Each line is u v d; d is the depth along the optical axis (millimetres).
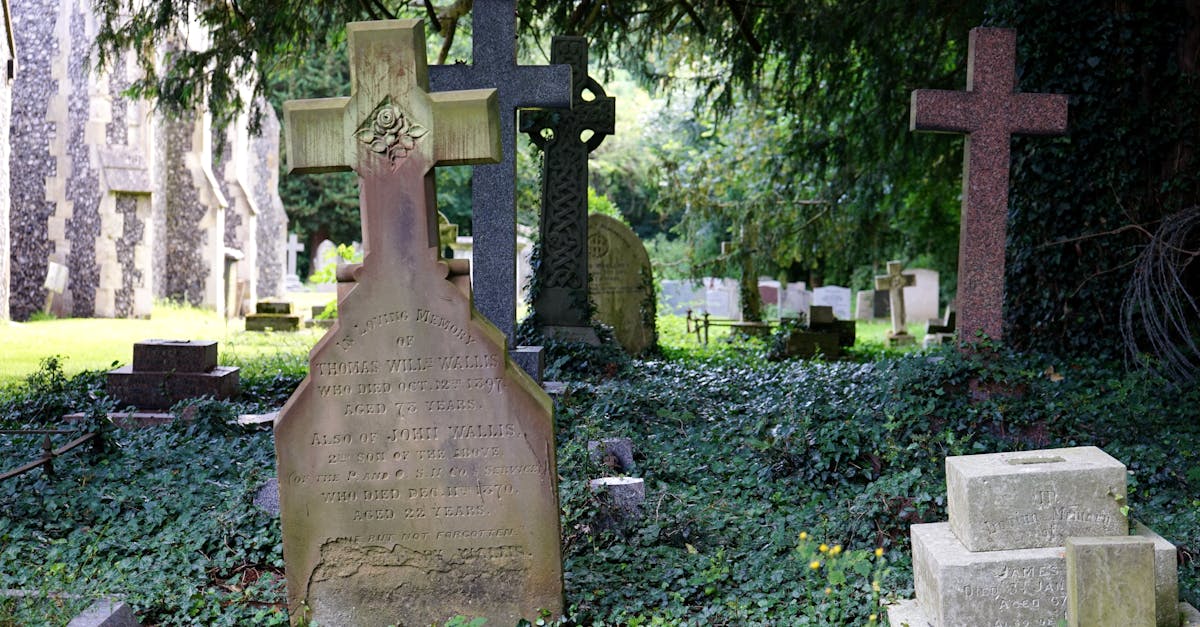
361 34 5621
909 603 5832
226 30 16594
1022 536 5363
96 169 26484
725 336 23125
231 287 31047
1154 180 13711
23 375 14828
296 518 5758
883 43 18219
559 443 9172
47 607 5500
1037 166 13828
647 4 19922
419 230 5656
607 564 6562
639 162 43188
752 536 7211
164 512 7289
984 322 10930
